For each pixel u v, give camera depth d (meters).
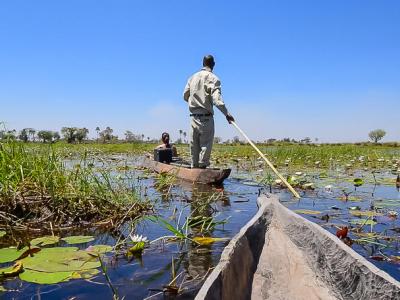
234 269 2.02
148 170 8.77
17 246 2.87
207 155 6.73
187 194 5.61
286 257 2.55
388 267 2.58
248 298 2.11
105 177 4.68
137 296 2.10
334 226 3.72
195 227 3.70
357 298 1.93
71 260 2.58
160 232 3.51
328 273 2.23
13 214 3.77
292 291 2.23
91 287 2.21
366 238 3.30
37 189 4.02
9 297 2.05
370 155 15.63
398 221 4.00
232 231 3.52
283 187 6.57
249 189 6.30
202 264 2.61
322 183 7.21
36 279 2.21
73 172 4.68
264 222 2.87
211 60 6.49
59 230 3.55
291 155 12.86
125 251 2.88
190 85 6.64
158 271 2.47
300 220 2.68
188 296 2.10
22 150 4.48
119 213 4.09
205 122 6.59
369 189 6.46
